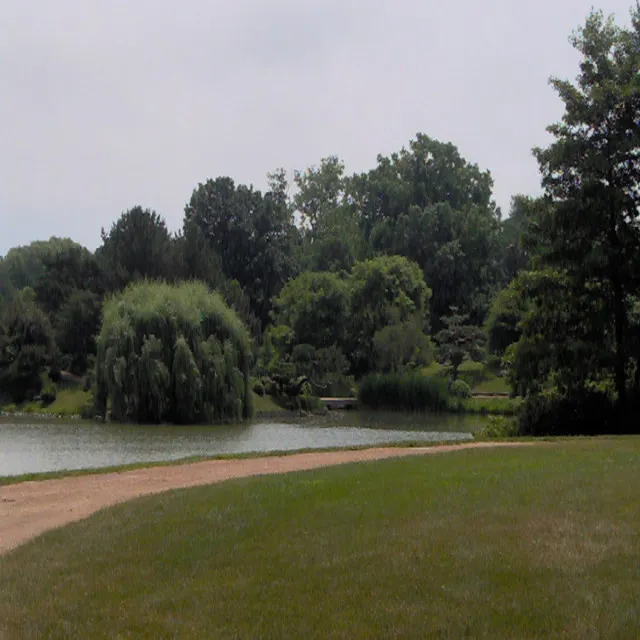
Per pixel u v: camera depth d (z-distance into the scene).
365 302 83.62
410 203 122.69
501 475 13.91
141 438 39.94
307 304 83.44
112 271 76.44
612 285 33.28
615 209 32.28
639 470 13.73
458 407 62.38
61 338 69.75
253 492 13.76
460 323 84.50
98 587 8.76
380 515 11.05
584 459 15.95
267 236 107.50
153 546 10.36
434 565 8.50
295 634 6.95
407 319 80.44
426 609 7.27
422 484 13.41
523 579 7.86
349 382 74.69
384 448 24.09
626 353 32.03
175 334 49.22
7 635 7.42
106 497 15.76
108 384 48.78
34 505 15.23
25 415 56.78
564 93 33.53
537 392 34.19
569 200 32.81
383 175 129.12
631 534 9.23
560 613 6.94
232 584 8.46
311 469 17.27
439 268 102.19
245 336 53.25
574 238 32.97
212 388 49.56
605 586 7.54
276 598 7.91
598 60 33.78
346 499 12.43
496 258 114.38
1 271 121.19
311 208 129.88
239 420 50.91
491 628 6.73
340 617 7.26
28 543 11.38
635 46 34.16
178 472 19.14
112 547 10.53
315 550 9.48
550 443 21.67
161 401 48.00
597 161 31.91
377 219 126.62
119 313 50.25
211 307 51.94
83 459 30.94
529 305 37.03
